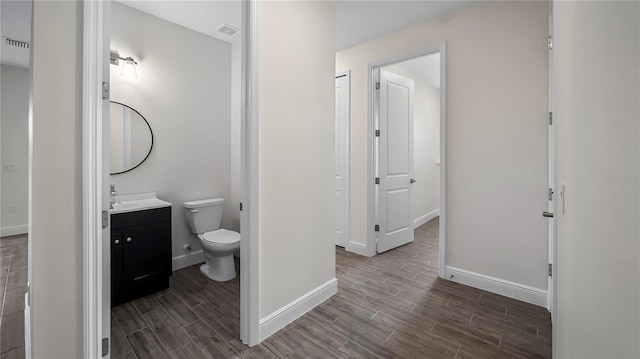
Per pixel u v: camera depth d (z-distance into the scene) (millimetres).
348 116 3402
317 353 1615
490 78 2340
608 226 557
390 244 3506
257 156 1679
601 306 598
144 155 2637
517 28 2205
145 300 2217
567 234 972
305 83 2029
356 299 2254
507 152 2270
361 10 2510
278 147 1831
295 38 1937
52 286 1168
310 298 2090
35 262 1131
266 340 1732
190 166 2967
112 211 2098
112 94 2441
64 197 1184
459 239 2547
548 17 2068
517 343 1697
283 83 1853
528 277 2201
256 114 1663
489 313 2035
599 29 620
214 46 3148
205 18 2725
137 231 2230
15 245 3164
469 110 2453
